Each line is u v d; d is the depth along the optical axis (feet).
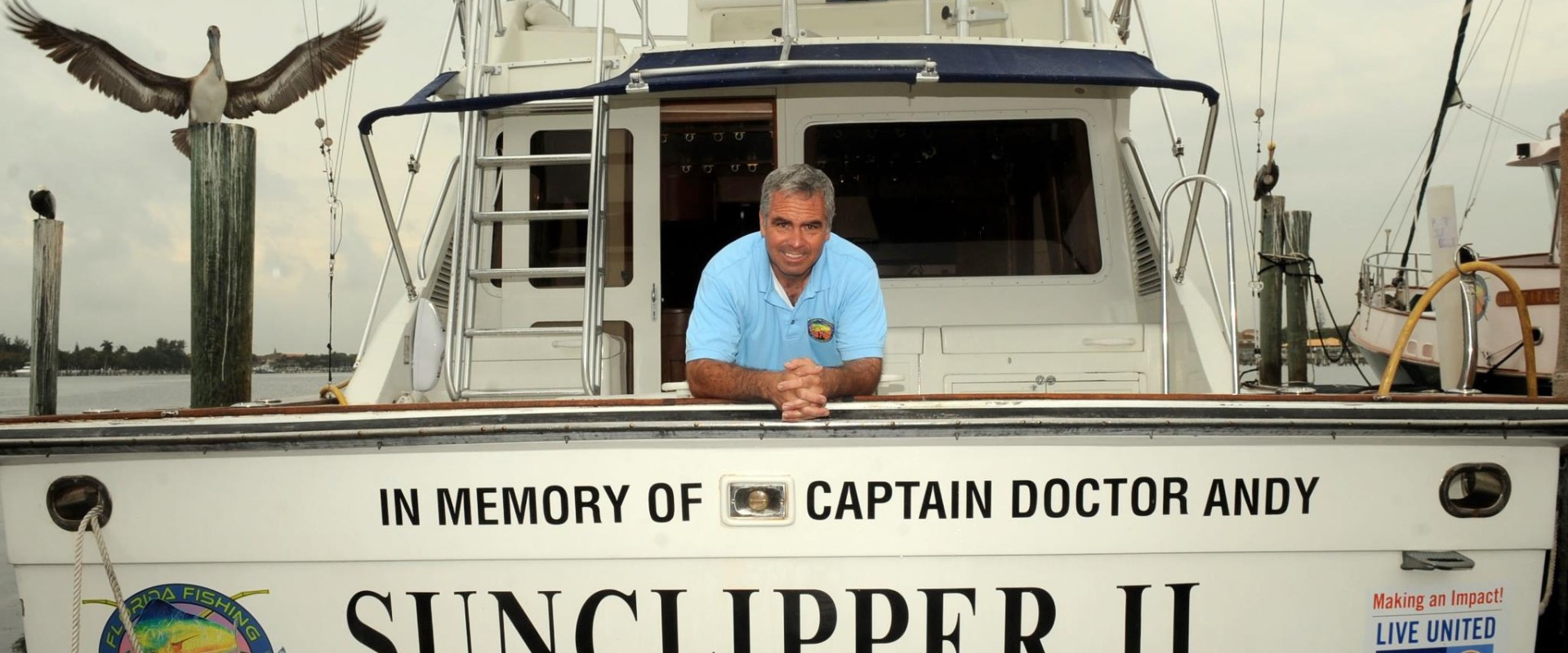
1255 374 38.68
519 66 15.35
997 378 13.17
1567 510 9.45
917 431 8.83
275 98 23.02
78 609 9.25
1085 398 8.94
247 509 9.21
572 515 9.10
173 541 9.26
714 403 8.93
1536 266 32.17
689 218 15.58
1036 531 9.07
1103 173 14.89
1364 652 9.34
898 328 13.25
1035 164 14.99
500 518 9.12
